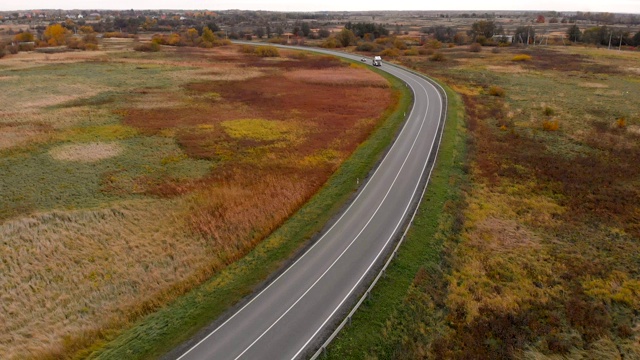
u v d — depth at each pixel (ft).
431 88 250.57
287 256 91.45
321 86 271.08
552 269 90.79
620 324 76.59
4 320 78.18
